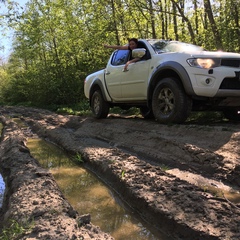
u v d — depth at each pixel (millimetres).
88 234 2496
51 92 23328
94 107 9461
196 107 6410
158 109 6539
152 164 4742
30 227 2619
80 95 22375
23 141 7121
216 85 5680
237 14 11328
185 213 2770
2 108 23344
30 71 28953
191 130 5574
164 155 4898
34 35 25844
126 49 7816
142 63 6992
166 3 15039
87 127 8617
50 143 7477
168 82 6180
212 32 11930
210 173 3990
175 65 6000
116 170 4172
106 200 3584
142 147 5594
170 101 6289
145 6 13242
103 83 8633
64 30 21734
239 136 4738
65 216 2826
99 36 17062
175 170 4277
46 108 22719
